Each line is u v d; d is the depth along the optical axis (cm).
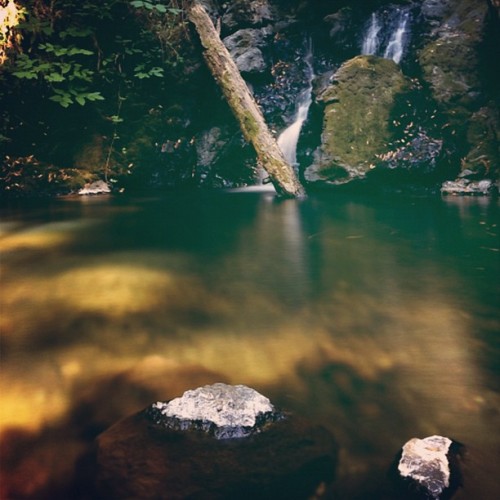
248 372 271
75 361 282
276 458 201
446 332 321
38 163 882
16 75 800
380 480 191
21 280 420
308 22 1055
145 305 366
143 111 933
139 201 827
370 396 248
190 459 200
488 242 552
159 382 261
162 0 934
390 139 898
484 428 223
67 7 875
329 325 333
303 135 980
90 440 216
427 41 970
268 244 551
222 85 898
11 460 204
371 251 521
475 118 895
